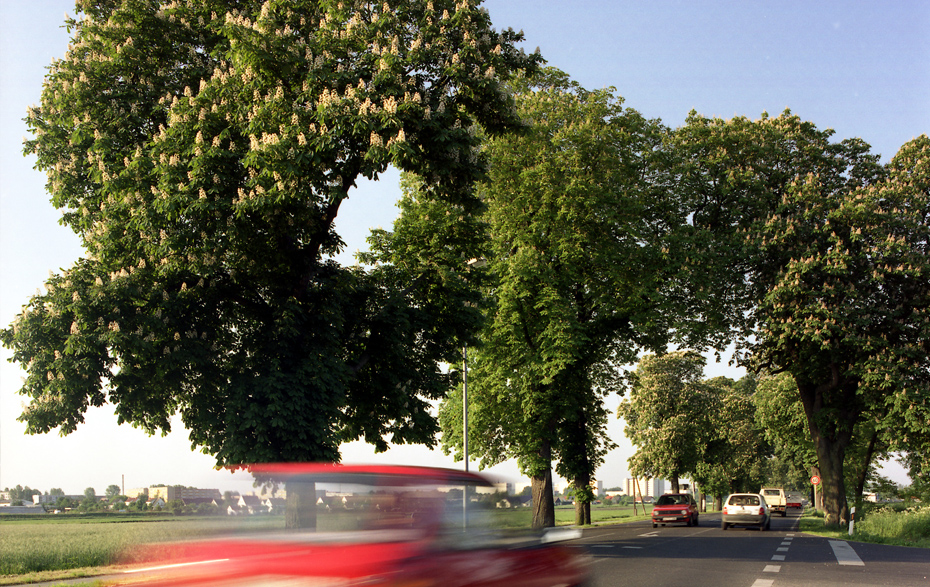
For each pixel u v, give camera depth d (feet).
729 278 116.37
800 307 114.11
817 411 125.90
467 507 18.69
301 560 14.28
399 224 76.89
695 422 213.25
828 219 115.14
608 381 123.34
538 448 108.78
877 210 114.83
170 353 57.00
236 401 56.34
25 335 55.21
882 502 146.82
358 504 16.28
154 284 58.90
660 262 108.37
